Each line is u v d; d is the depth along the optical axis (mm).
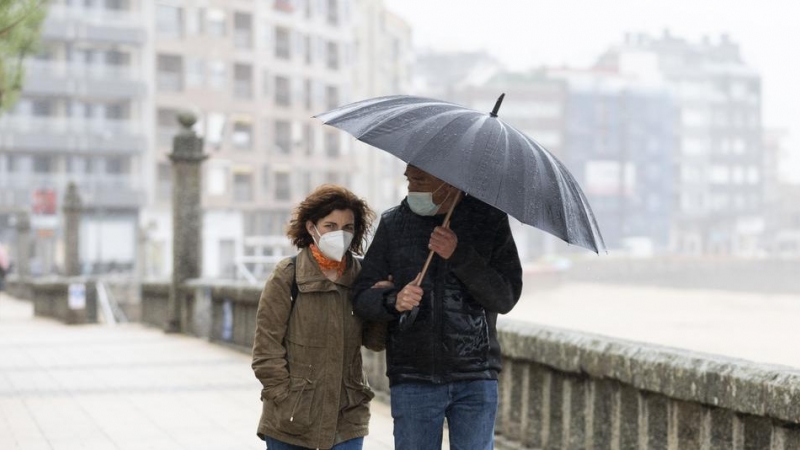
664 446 8492
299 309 6492
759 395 7246
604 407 9422
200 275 27500
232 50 118625
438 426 6441
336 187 6527
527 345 10578
